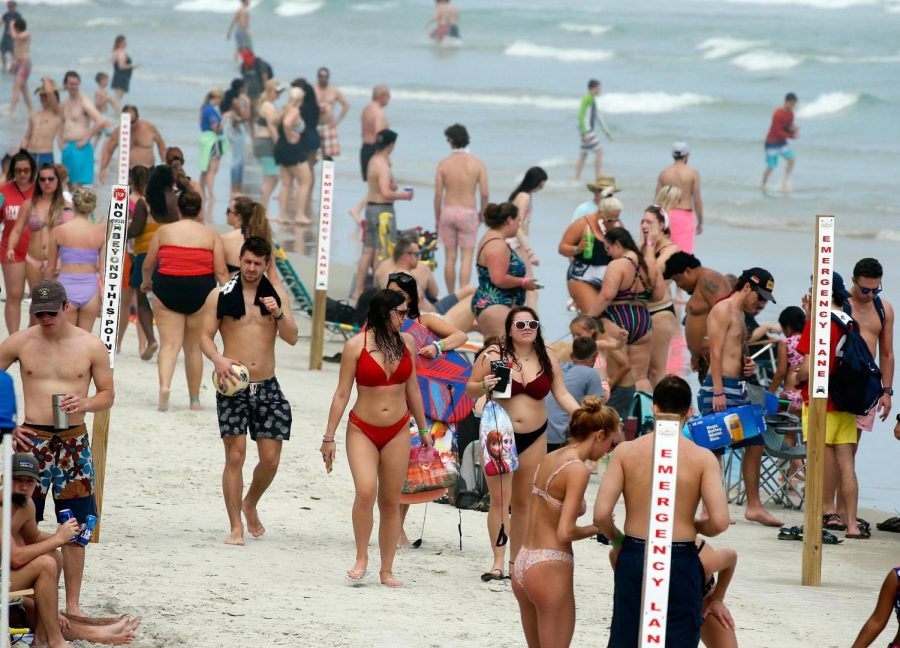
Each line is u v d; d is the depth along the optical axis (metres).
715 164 127.12
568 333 62.53
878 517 42.06
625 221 98.88
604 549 36.06
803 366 40.41
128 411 44.16
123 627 23.70
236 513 32.00
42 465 24.91
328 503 37.25
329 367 55.78
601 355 43.88
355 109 159.50
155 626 24.59
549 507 23.00
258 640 24.20
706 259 83.50
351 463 29.17
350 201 98.62
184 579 28.12
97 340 25.41
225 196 99.12
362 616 26.38
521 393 30.03
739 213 102.38
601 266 50.88
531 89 175.00
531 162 125.50
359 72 195.00
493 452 29.61
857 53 191.12
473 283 73.44
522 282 47.22
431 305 54.81
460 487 38.84
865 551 37.75
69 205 52.78
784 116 111.94
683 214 68.81
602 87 177.75
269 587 28.12
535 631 23.86
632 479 21.72
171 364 44.56
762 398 41.59
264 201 89.25
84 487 25.17
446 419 32.25
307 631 24.94
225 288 31.86
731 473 46.97
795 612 30.19
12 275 49.31
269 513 35.62
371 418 29.19
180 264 44.00
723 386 41.00
